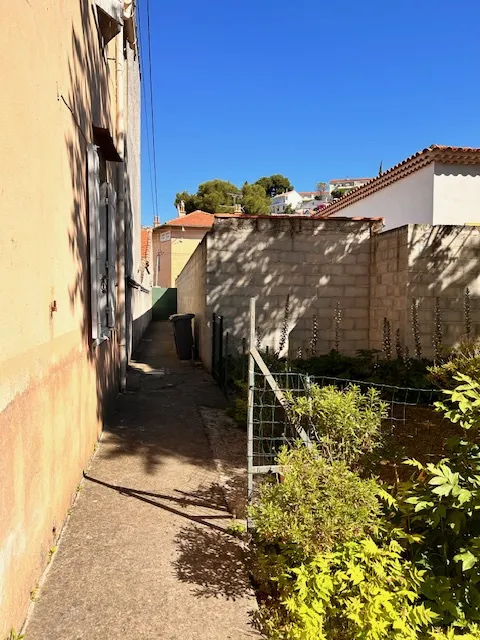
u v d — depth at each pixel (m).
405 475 3.70
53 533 3.06
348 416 2.98
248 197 50.19
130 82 11.67
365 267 9.76
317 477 2.71
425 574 2.54
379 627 2.08
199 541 3.26
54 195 3.09
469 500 2.48
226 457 4.89
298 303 9.62
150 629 2.41
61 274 3.30
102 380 5.62
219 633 2.41
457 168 11.77
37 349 2.63
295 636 2.13
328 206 18.22
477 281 8.51
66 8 3.53
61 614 2.48
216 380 8.97
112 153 5.76
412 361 7.66
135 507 3.73
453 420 2.78
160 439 5.43
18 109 2.32
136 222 16.17
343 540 2.52
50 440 2.94
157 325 26.53
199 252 11.84
